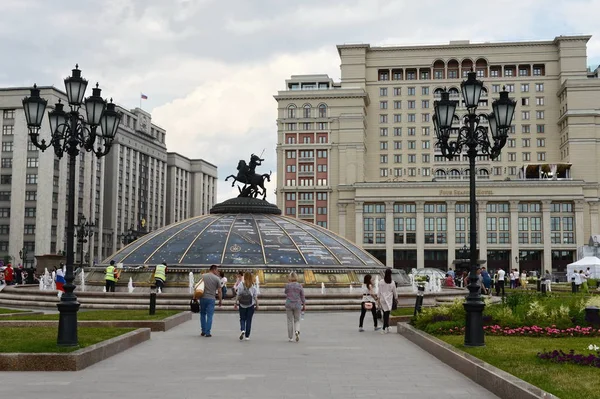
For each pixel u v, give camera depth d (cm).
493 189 9594
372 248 9906
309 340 1641
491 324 1628
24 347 1220
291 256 3105
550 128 10644
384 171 10888
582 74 10481
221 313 2491
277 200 10544
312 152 10500
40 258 5128
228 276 2848
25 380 1039
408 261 9888
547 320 1641
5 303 2864
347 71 10925
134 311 2320
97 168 10269
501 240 9612
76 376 1080
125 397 909
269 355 1354
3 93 9081
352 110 10444
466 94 1462
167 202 13512
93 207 10069
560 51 10581
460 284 5134
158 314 2125
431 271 6500
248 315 1634
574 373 956
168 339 1636
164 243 3206
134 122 12038
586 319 1627
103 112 1485
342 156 10394
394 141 10906
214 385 1005
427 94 10919
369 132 10975
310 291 2867
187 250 3103
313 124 10531
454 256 9669
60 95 9256
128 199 11400
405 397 920
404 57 10981
